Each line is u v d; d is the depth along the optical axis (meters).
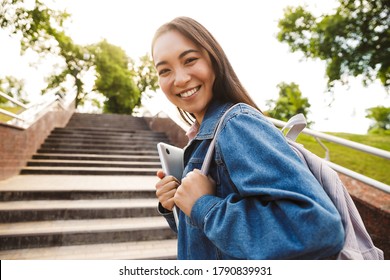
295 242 0.49
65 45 17.00
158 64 0.88
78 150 6.98
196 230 0.80
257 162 0.56
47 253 2.82
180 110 1.27
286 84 16.69
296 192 0.51
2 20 11.45
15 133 5.16
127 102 22.06
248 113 0.68
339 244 0.53
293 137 0.92
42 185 4.23
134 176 5.57
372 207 2.07
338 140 2.25
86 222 3.41
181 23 0.84
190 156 0.91
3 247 2.86
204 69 0.84
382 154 1.90
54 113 8.74
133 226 3.29
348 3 9.05
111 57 21.22
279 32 11.14
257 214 0.55
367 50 9.05
